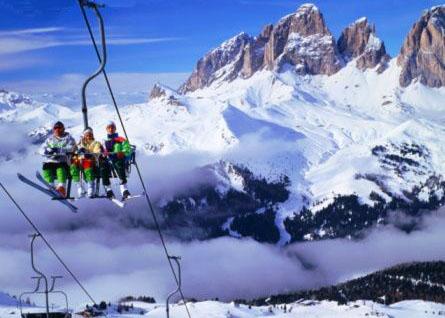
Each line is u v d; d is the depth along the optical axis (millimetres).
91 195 24328
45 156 24109
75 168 24375
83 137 24484
